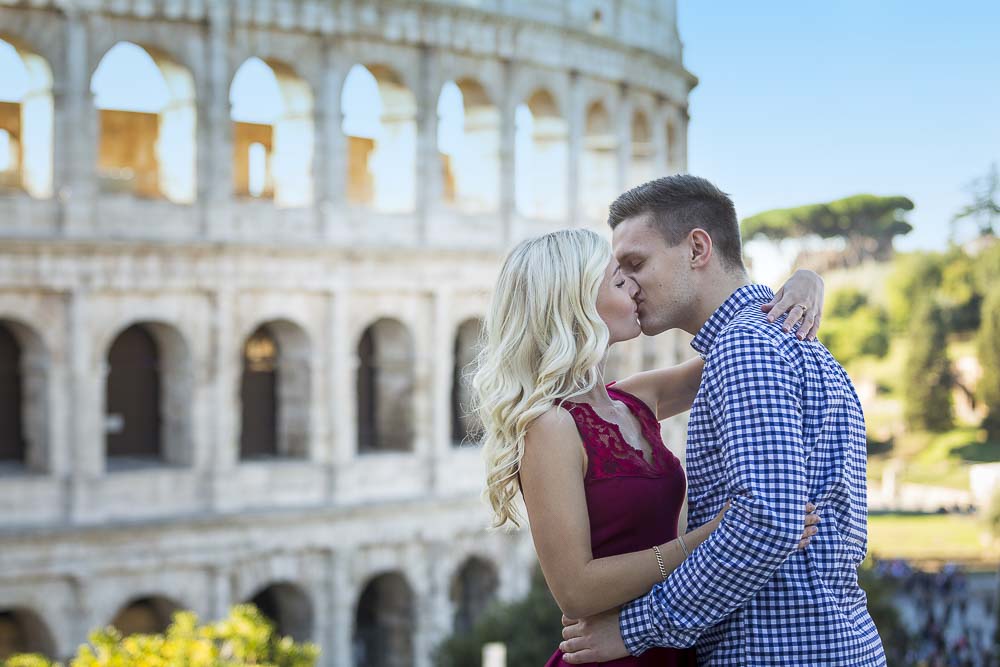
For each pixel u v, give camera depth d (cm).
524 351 989
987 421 16638
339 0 6438
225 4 6141
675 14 8662
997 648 8744
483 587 7275
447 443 6825
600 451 978
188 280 6034
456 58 6869
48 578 5756
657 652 985
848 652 932
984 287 17250
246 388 6544
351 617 6531
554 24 7162
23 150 6228
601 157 7781
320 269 6369
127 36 5941
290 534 6303
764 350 935
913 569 12012
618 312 1024
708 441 973
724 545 893
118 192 6700
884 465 16575
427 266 6694
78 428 5797
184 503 6059
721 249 1048
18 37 5731
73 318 5778
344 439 6475
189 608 6094
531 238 1012
